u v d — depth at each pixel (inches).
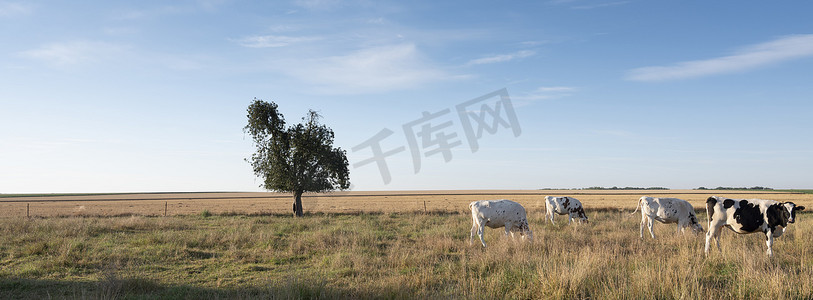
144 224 709.3
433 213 1087.0
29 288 303.0
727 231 514.9
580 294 261.7
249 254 433.4
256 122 1136.8
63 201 2667.3
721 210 417.4
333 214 1082.1
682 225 565.9
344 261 385.1
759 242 450.0
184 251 438.3
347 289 291.0
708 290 255.1
